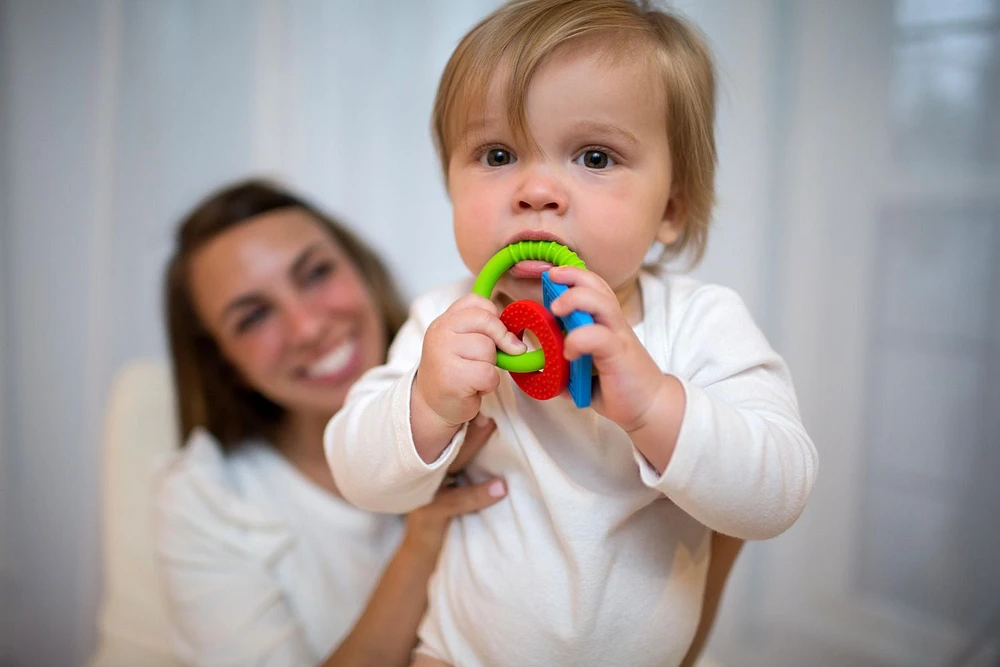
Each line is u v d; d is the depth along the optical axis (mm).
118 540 1227
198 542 1014
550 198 532
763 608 1607
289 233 1124
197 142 1722
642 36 583
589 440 584
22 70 1794
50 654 1954
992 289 1319
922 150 1346
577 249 545
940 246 1354
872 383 1454
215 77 1705
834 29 1377
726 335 577
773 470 482
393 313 1267
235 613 953
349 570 1063
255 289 1070
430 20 1597
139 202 1737
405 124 1637
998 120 1278
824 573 1539
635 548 579
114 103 1706
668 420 462
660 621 583
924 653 1429
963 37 1290
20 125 1815
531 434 593
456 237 594
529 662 578
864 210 1403
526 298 579
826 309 1447
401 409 538
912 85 1339
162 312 1252
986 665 1354
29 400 1915
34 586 1961
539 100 543
